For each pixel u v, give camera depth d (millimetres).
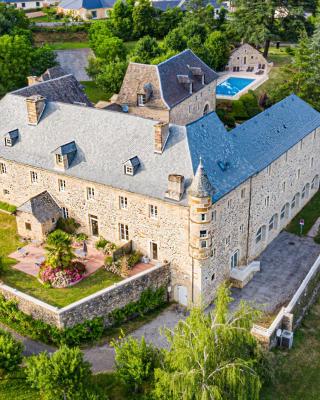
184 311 55875
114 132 58438
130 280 53188
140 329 53312
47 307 50094
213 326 41250
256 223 63000
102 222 59719
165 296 57062
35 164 62031
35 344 50719
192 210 51000
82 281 54781
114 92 101125
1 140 65562
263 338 51312
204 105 91250
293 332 55156
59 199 62188
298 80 98875
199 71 87875
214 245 54812
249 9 116062
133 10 137000
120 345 47344
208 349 40375
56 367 41656
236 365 40219
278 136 66750
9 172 65312
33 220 60406
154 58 106250
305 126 72125
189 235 52781
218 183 54031
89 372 44000
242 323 42438
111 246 59062
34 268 56875
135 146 56656
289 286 60188
